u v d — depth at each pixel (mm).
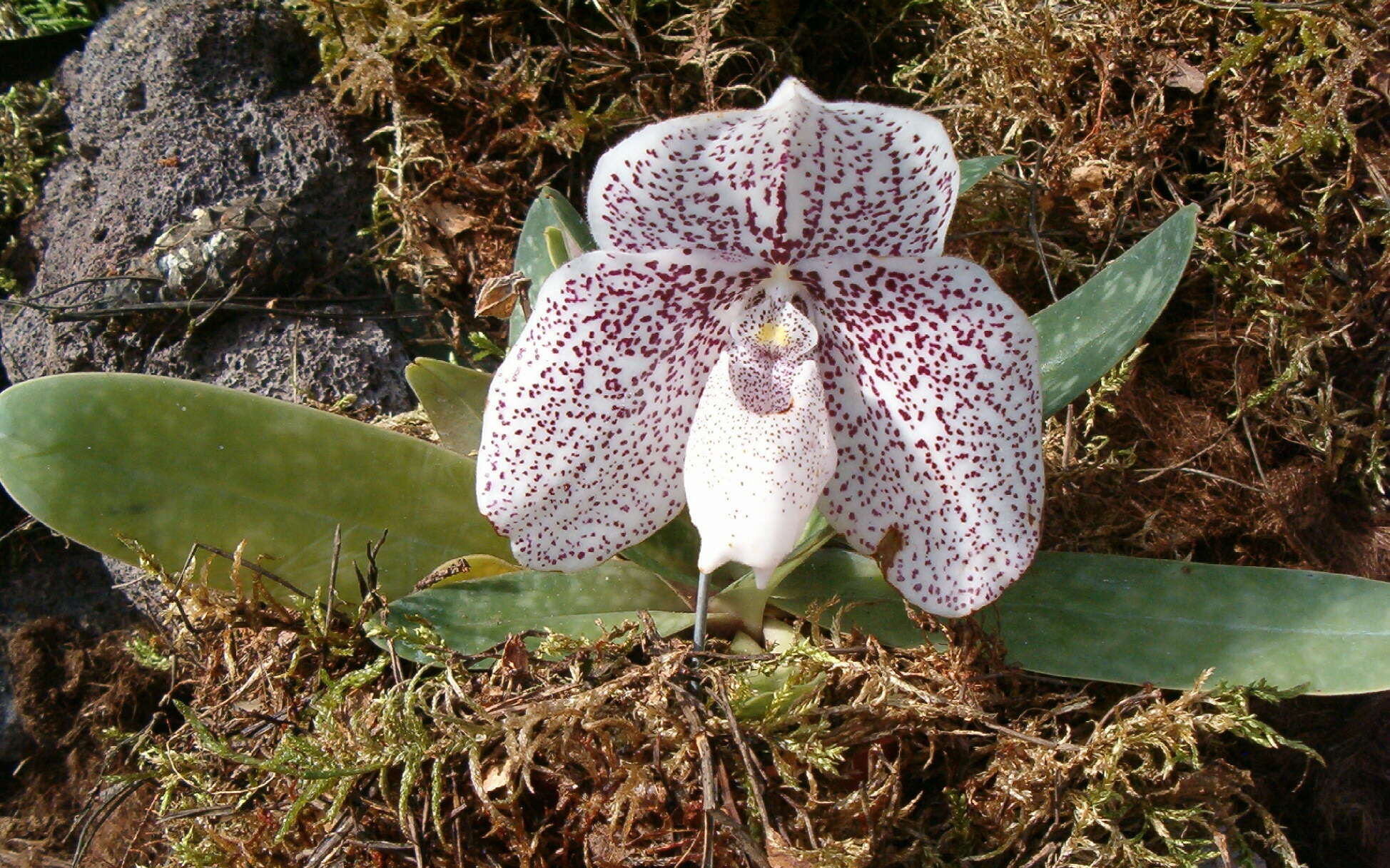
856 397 189
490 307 211
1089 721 201
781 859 176
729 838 179
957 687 195
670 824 181
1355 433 232
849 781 191
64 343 244
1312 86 235
